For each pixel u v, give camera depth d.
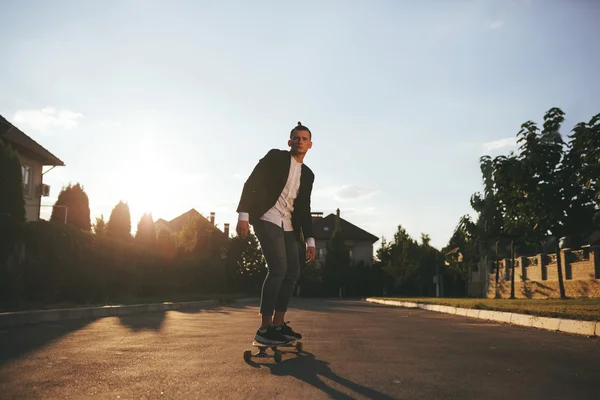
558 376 4.06
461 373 4.15
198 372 4.07
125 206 29.78
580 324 7.74
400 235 54.56
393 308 20.25
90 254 15.34
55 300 13.42
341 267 59.91
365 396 3.31
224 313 14.09
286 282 5.25
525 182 18.58
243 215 5.05
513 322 10.13
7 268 11.71
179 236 42.84
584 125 16.06
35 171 24.97
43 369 4.09
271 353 5.20
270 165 5.11
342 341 6.56
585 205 18.28
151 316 11.85
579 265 23.77
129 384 3.58
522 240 22.30
